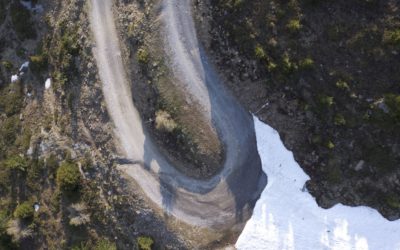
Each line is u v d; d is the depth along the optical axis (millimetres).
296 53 37906
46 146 47000
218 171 41625
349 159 39219
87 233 45406
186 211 42188
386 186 38969
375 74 36844
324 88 38188
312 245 40500
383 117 37188
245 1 38094
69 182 44156
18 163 47500
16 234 46938
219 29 39656
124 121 43406
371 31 36000
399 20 35281
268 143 40906
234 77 40312
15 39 49844
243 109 40812
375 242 40062
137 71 42406
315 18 36906
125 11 42938
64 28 46031
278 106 40000
